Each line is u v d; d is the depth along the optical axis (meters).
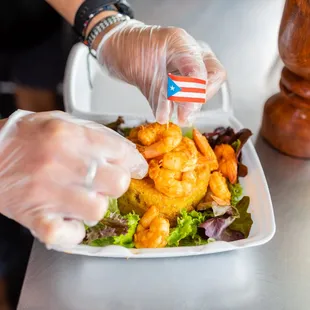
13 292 0.88
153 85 0.62
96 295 0.54
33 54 1.01
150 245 0.57
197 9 0.97
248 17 0.95
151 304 0.53
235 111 0.75
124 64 0.64
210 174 0.63
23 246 0.90
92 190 0.45
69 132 0.46
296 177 0.66
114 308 0.53
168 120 0.60
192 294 0.54
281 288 0.55
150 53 0.62
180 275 0.56
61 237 0.45
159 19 0.94
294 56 0.59
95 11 0.67
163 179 0.59
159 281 0.55
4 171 0.45
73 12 0.68
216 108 0.73
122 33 0.64
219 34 0.91
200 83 0.56
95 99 0.79
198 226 0.59
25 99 1.05
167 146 0.60
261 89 0.79
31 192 0.45
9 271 0.88
